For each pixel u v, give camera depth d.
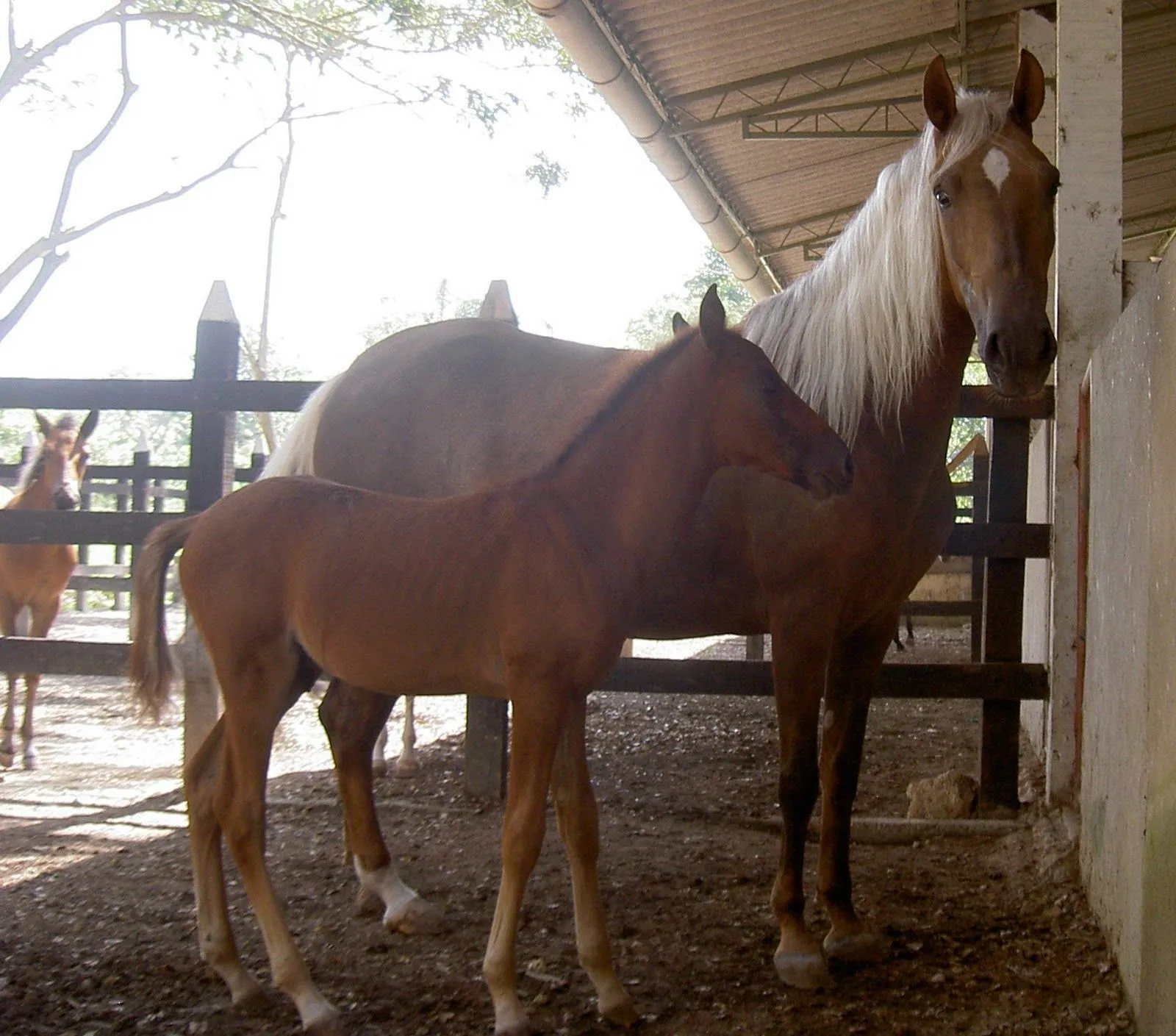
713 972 3.27
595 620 2.85
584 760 3.00
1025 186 3.14
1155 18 8.90
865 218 3.51
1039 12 7.10
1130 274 4.65
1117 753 3.24
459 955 3.39
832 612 3.34
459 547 2.93
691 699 8.55
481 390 3.99
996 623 4.95
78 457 7.34
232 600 3.04
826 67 9.02
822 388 3.48
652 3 7.59
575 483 2.96
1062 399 4.68
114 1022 2.91
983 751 4.94
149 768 6.09
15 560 6.46
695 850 4.52
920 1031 2.87
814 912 3.79
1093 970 3.23
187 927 3.61
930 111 3.36
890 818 5.05
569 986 3.14
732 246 13.01
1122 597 3.24
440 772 5.92
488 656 2.93
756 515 3.40
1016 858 4.30
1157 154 12.20
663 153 9.80
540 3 6.85
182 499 13.60
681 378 3.03
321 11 16.58
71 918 3.68
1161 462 2.71
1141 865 2.83
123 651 5.26
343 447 4.21
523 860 2.79
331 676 3.78
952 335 3.38
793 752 3.31
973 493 7.90
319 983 3.18
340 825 4.88
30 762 6.06
